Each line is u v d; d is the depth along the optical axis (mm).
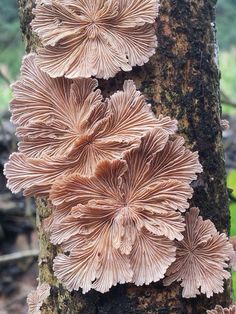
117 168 84
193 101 90
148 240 85
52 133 89
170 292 88
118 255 84
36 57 88
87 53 86
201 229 88
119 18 86
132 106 85
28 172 88
